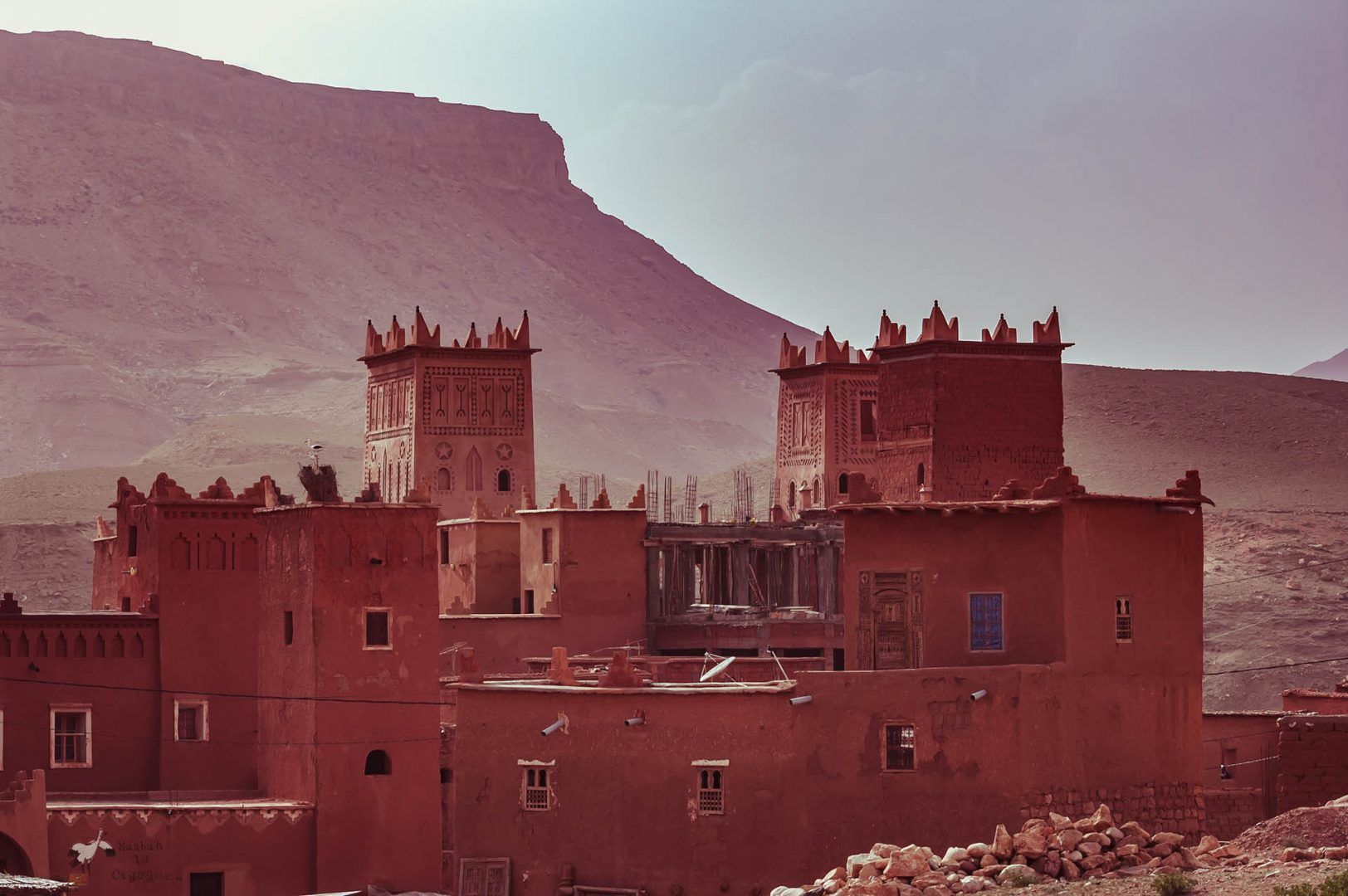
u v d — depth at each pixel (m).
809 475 118.62
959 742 55.56
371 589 61.12
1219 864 43.75
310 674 60.50
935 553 58.53
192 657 67.50
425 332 113.12
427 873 60.66
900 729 55.59
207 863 58.34
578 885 55.94
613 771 55.94
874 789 55.31
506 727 57.06
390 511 61.53
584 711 56.28
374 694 60.81
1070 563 57.09
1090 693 57.22
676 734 55.66
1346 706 67.88
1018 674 56.06
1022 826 55.50
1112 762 57.53
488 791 57.09
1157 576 58.94
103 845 55.75
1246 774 66.50
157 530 67.69
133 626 67.12
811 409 118.88
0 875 45.94
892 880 43.50
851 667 59.44
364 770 60.44
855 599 59.53
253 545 68.44
